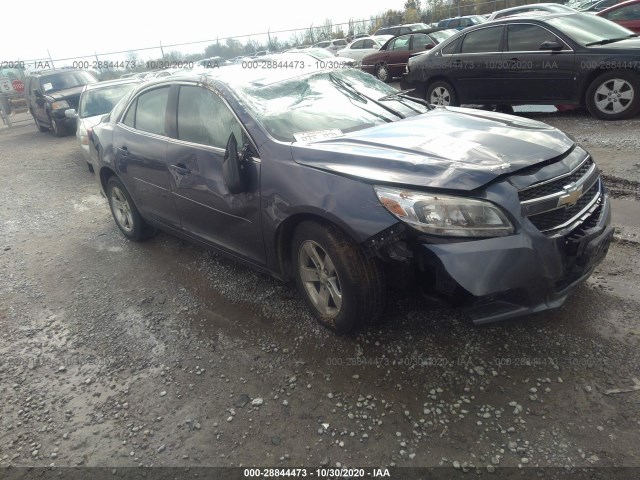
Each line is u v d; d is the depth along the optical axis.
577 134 6.85
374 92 3.93
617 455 2.08
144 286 4.03
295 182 2.82
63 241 5.27
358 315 2.75
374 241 2.49
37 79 13.39
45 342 3.40
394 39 15.91
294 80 3.71
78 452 2.42
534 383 2.50
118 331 3.42
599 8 16.50
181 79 3.86
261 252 3.24
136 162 4.24
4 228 5.91
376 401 2.51
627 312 2.93
